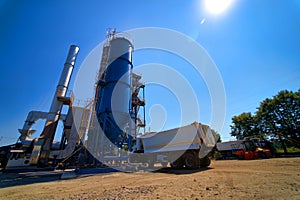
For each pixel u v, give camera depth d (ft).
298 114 88.58
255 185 16.33
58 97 68.49
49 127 70.28
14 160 59.67
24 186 23.16
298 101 89.66
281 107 95.40
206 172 29.68
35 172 42.63
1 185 25.17
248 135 112.68
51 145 68.03
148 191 16.29
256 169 29.30
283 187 14.71
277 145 95.91
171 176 27.37
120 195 15.14
